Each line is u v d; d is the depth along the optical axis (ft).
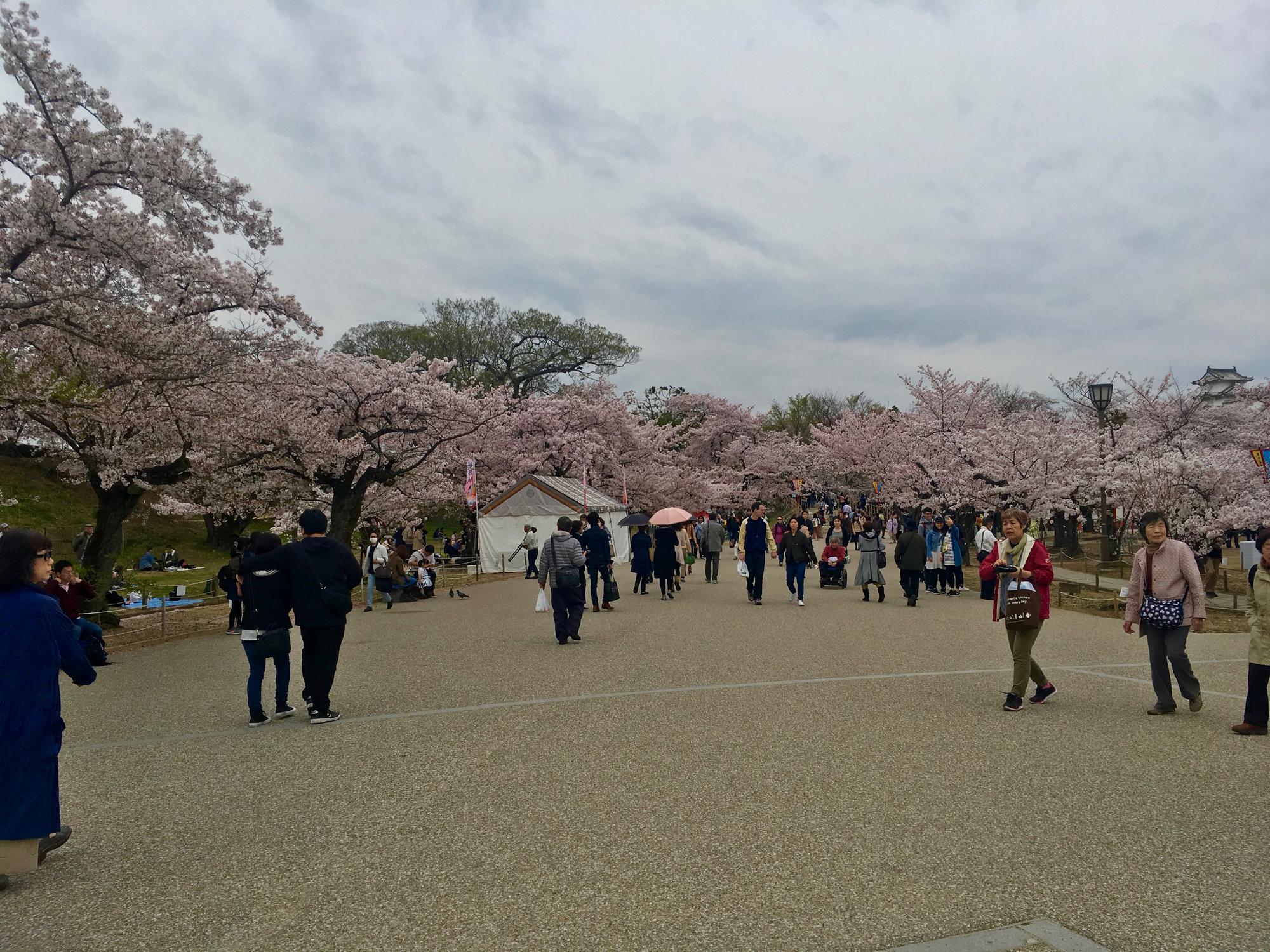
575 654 35.53
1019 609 23.52
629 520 69.10
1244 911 11.41
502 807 16.20
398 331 182.39
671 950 10.57
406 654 37.86
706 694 26.48
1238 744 20.18
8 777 13.26
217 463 68.03
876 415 172.96
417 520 115.75
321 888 12.71
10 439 54.95
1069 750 19.65
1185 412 108.47
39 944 11.12
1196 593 23.04
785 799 16.29
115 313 45.73
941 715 23.31
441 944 10.86
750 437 202.49
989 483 94.17
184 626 57.67
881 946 10.57
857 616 49.19
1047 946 10.51
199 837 15.08
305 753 20.77
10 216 39.17
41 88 42.39
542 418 126.21
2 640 13.58
